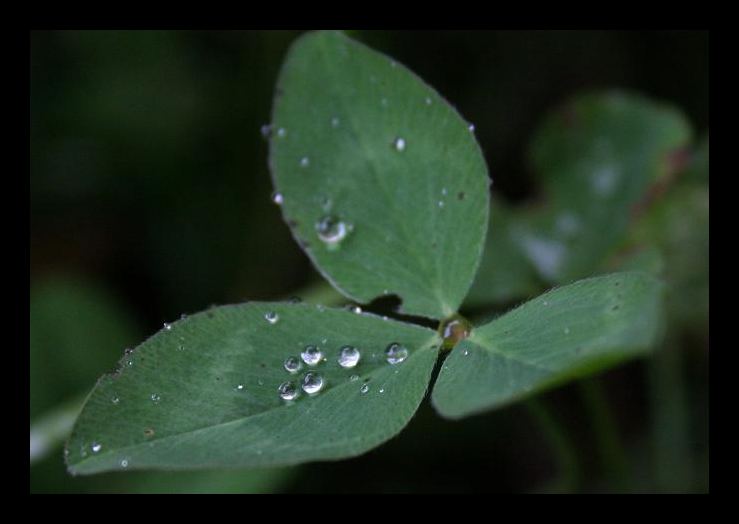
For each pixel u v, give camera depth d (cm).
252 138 26
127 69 26
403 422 17
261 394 17
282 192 19
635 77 26
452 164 18
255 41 26
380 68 19
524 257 22
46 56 26
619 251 22
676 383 22
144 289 25
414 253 18
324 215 19
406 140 19
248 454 17
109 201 26
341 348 18
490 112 26
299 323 18
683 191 22
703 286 22
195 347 18
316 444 17
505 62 26
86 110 26
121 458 17
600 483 22
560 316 17
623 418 23
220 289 25
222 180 26
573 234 22
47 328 23
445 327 18
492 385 17
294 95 19
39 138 26
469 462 23
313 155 19
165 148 26
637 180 22
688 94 26
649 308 17
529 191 26
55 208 26
